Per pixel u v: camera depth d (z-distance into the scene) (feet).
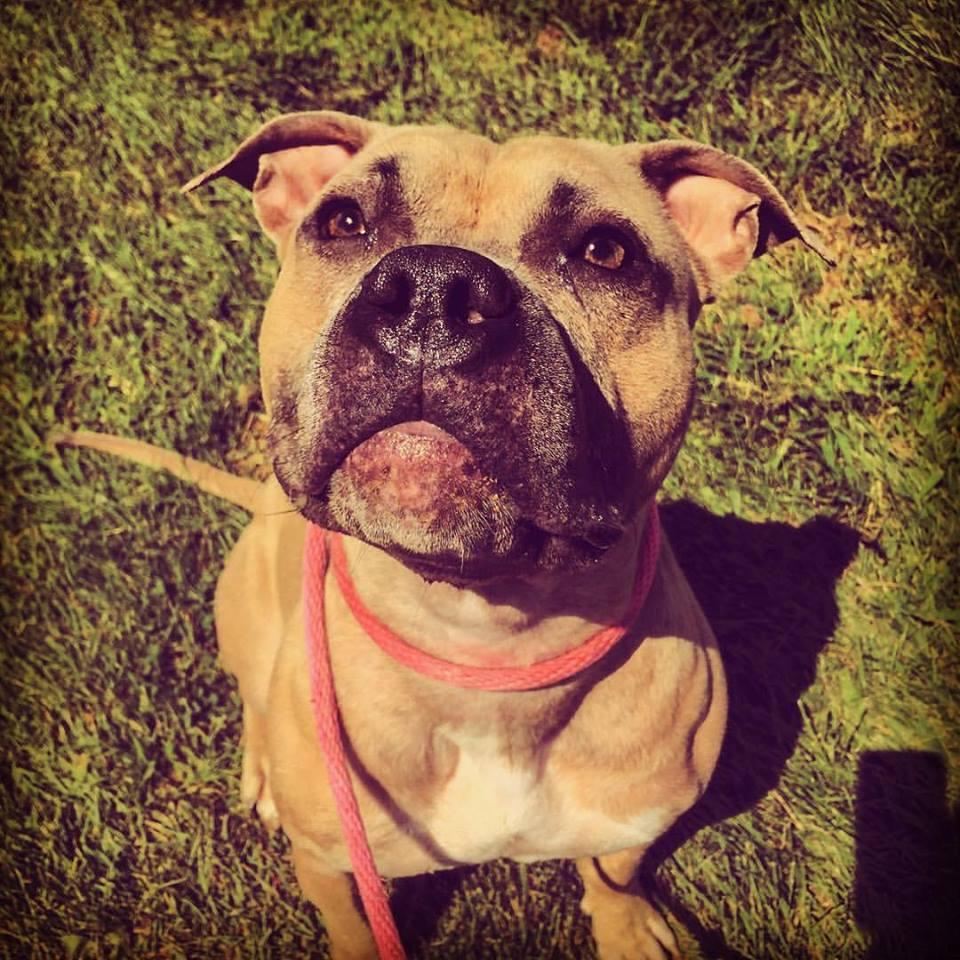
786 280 2.55
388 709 1.44
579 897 1.96
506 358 1.06
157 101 2.82
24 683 2.18
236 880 2.02
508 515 1.11
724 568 2.28
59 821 2.06
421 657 1.39
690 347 1.39
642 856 1.76
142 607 2.27
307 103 2.85
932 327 2.51
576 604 1.35
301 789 1.50
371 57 2.89
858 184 2.70
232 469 2.45
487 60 2.89
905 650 2.19
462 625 1.36
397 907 1.94
